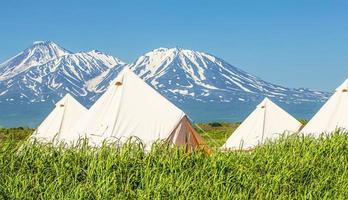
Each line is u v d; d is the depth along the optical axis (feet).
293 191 36.60
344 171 40.37
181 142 59.47
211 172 36.22
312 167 40.19
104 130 58.75
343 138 48.24
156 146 38.63
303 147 44.88
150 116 59.82
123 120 59.88
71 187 32.73
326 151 44.83
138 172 34.94
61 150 37.81
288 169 39.19
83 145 38.63
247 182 35.35
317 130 72.33
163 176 34.22
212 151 41.73
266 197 33.94
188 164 37.52
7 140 37.42
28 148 36.96
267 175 36.73
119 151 37.60
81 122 61.16
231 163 38.04
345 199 35.40
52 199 30.71
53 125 80.33
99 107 61.52
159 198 30.94
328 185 37.52
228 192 33.27
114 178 32.91
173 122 59.41
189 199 31.73
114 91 62.39
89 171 33.96
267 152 42.32
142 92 62.23
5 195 30.99
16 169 35.29
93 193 31.32
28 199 31.09
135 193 32.78
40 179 33.99
